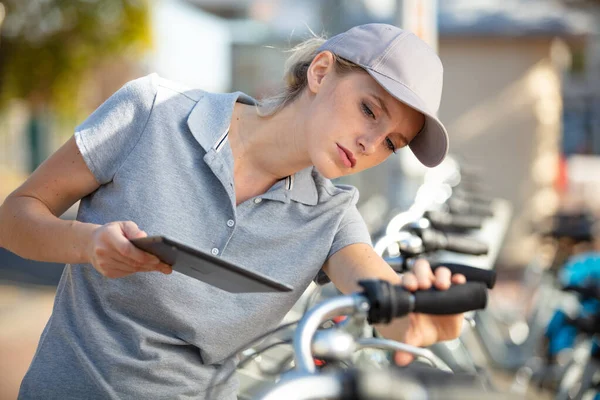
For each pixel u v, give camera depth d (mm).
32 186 1865
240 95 1972
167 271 1599
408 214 3373
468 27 10234
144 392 1860
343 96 1809
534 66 10414
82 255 1678
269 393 1102
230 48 14297
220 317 1869
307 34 2135
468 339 4066
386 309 1375
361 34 1851
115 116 1878
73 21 10781
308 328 1290
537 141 10461
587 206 10828
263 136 1917
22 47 10961
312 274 1931
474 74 10508
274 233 1893
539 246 6453
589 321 3512
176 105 1914
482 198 5262
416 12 5477
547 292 5242
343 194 1978
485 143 10539
